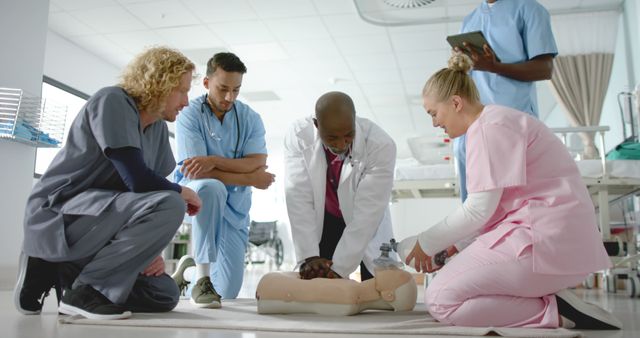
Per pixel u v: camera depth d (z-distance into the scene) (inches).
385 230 74.7
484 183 48.2
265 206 359.6
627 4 165.3
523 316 47.9
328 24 188.2
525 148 48.1
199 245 71.9
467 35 70.8
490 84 78.6
